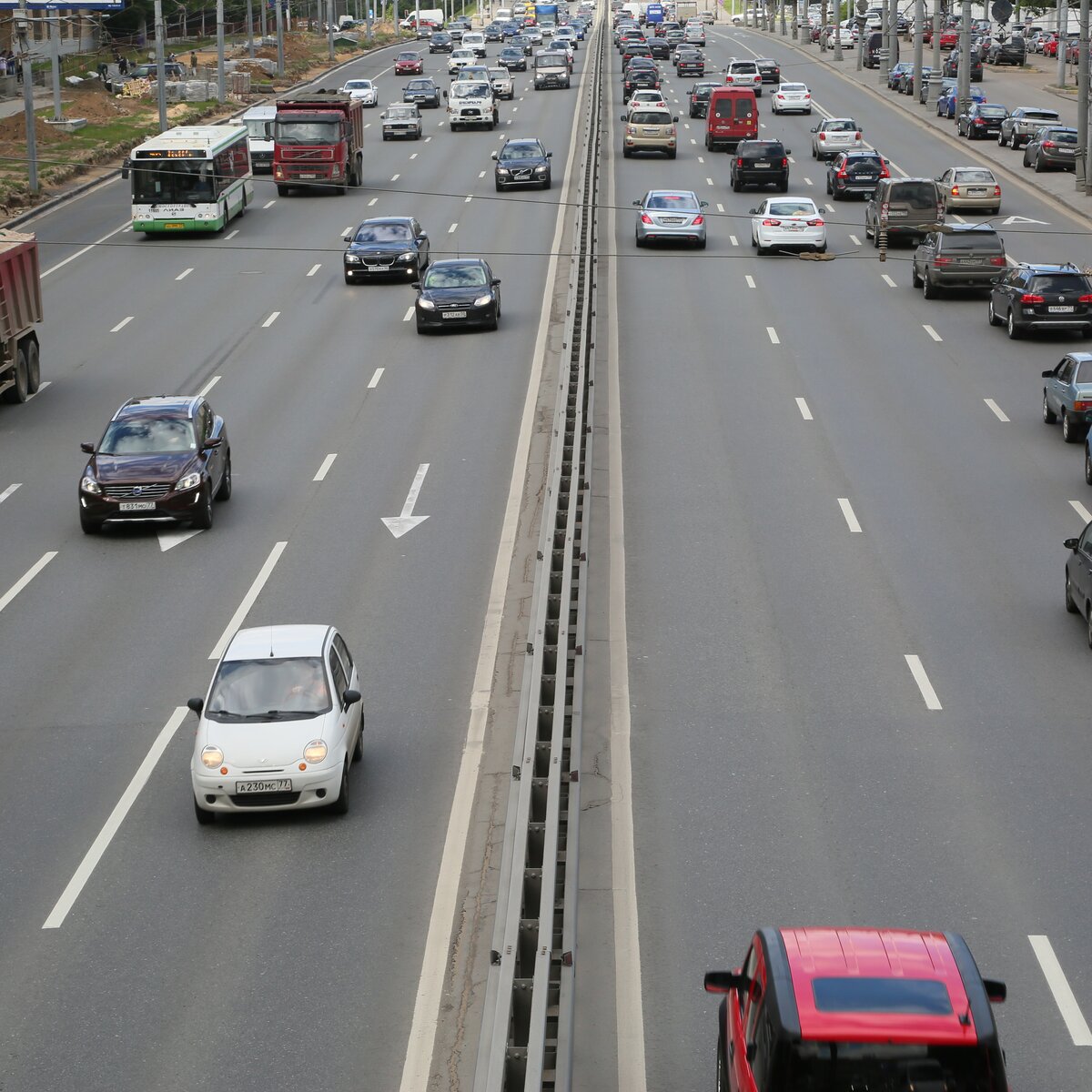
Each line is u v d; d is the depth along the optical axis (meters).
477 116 108.06
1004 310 53.12
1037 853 19.70
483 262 56.34
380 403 45.81
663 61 160.75
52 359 52.78
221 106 121.50
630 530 34.25
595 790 21.81
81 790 22.69
